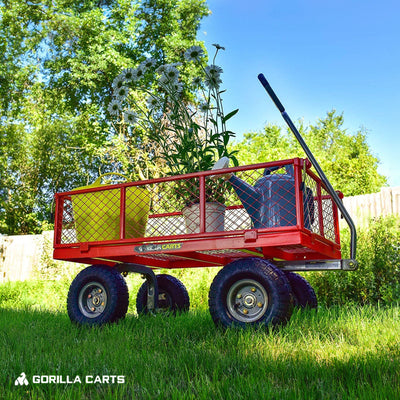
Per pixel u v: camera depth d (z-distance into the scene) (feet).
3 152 70.44
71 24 61.41
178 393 6.73
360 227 23.84
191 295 23.66
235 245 12.16
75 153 72.59
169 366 8.64
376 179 59.77
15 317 17.28
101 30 62.28
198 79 16.24
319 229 13.33
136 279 28.40
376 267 21.33
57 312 19.75
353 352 9.08
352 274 20.75
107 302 13.66
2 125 68.95
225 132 14.99
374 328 11.34
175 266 17.21
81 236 14.79
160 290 16.85
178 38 62.18
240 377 7.41
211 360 8.75
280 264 14.06
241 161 39.68
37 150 73.15
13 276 47.60
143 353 9.50
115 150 49.73
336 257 14.57
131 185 13.91
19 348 10.36
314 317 13.06
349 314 13.79
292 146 59.67
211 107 15.93
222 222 13.89
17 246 48.06
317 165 12.43
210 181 13.94
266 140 60.49
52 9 63.62
